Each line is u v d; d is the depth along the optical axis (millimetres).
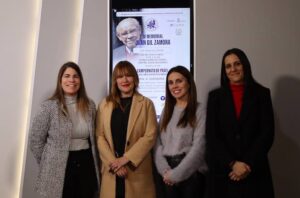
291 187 2740
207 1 2744
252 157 1925
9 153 2705
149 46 2750
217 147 2018
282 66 2744
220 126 2096
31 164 2625
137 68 2752
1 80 2701
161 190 2369
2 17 2701
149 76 2756
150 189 2199
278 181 2738
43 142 2148
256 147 1943
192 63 2744
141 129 2189
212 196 2094
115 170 2088
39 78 2639
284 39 2729
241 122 2018
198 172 2148
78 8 2754
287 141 2742
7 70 2709
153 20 2748
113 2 2736
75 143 2154
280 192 2738
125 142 2156
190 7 2744
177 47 2748
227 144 2047
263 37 2732
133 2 2742
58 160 2068
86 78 2719
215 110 2111
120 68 2197
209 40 2738
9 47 2709
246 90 2045
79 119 2182
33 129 2121
